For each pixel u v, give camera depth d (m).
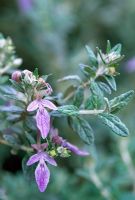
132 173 0.42
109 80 0.29
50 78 0.56
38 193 0.44
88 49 0.30
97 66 0.30
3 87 0.34
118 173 0.43
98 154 0.47
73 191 0.43
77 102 0.30
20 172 0.47
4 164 0.51
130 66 0.55
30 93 0.27
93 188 0.41
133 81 0.59
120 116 0.52
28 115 0.30
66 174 0.45
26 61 0.59
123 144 0.44
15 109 0.30
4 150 0.50
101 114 0.27
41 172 0.26
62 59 0.57
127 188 0.43
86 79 0.31
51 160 0.26
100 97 0.28
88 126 0.29
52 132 0.28
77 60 0.56
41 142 0.28
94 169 0.41
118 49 0.30
